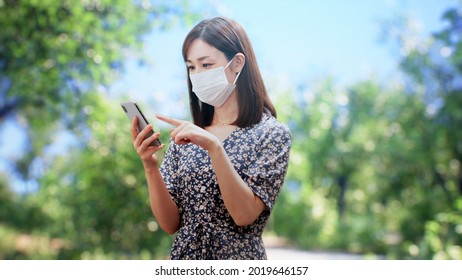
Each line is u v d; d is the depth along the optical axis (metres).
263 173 1.96
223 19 2.14
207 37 2.08
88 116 8.42
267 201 1.95
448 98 11.48
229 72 2.09
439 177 12.43
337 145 15.91
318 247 15.25
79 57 7.79
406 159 12.86
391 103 13.30
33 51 7.63
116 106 8.37
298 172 14.66
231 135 2.06
